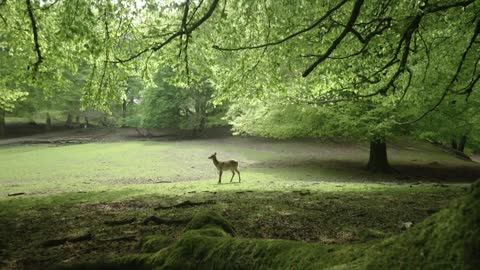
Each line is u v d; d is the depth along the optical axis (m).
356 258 2.00
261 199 9.59
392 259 1.77
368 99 15.35
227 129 41.84
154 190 12.52
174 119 37.69
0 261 4.84
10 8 9.09
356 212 7.70
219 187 13.11
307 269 2.19
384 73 11.86
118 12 8.09
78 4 6.93
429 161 25.16
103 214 8.16
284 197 9.91
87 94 9.37
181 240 3.14
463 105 15.73
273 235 6.02
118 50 9.09
